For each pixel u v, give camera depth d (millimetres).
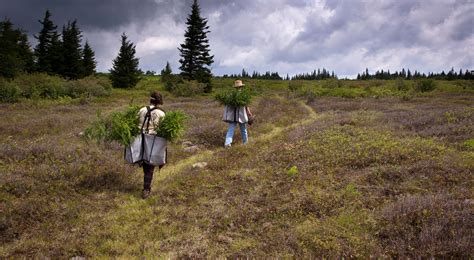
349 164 8523
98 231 5387
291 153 9664
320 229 5027
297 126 15500
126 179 7945
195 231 5410
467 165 7566
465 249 3947
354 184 6973
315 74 179625
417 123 14500
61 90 37438
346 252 4340
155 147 7184
